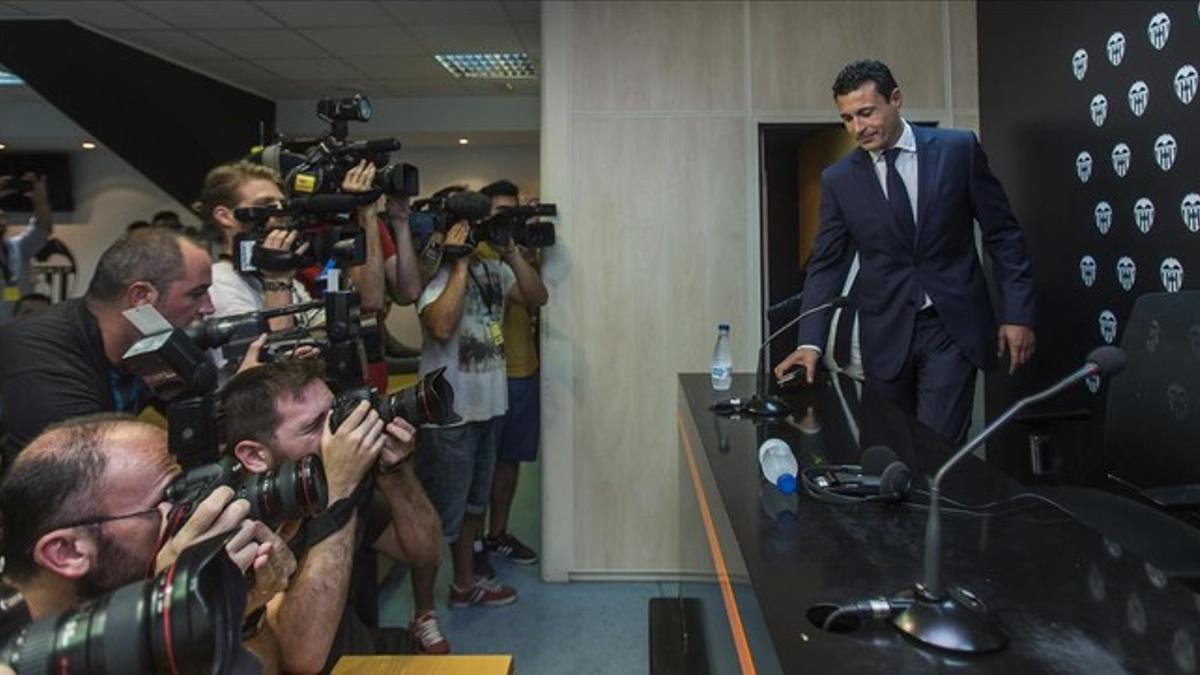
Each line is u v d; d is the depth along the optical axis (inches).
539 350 125.6
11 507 32.2
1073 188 98.2
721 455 56.1
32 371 54.2
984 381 119.3
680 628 85.2
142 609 21.9
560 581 122.6
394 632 69.7
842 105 78.7
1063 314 101.0
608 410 123.5
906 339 82.0
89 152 242.7
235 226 77.2
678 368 122.7
